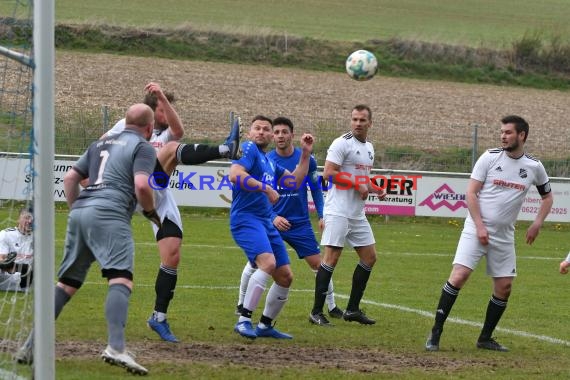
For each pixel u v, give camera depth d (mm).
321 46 90250
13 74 31312
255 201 19094
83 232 15039
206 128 59719
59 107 61156
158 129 19203
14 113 19016
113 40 82688
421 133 62969
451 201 48656
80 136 47531
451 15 117625
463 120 72438
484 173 18906
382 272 31797
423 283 29547
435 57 91500
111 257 14867
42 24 13164
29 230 14867
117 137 15570
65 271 15461
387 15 113812
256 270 20750
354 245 21859
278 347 18219
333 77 83375
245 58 85688
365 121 21969
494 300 19078
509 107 78938
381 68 88312
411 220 49812
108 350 14727
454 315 23703
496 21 115688
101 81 70812
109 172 15242
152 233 39750
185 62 81375
